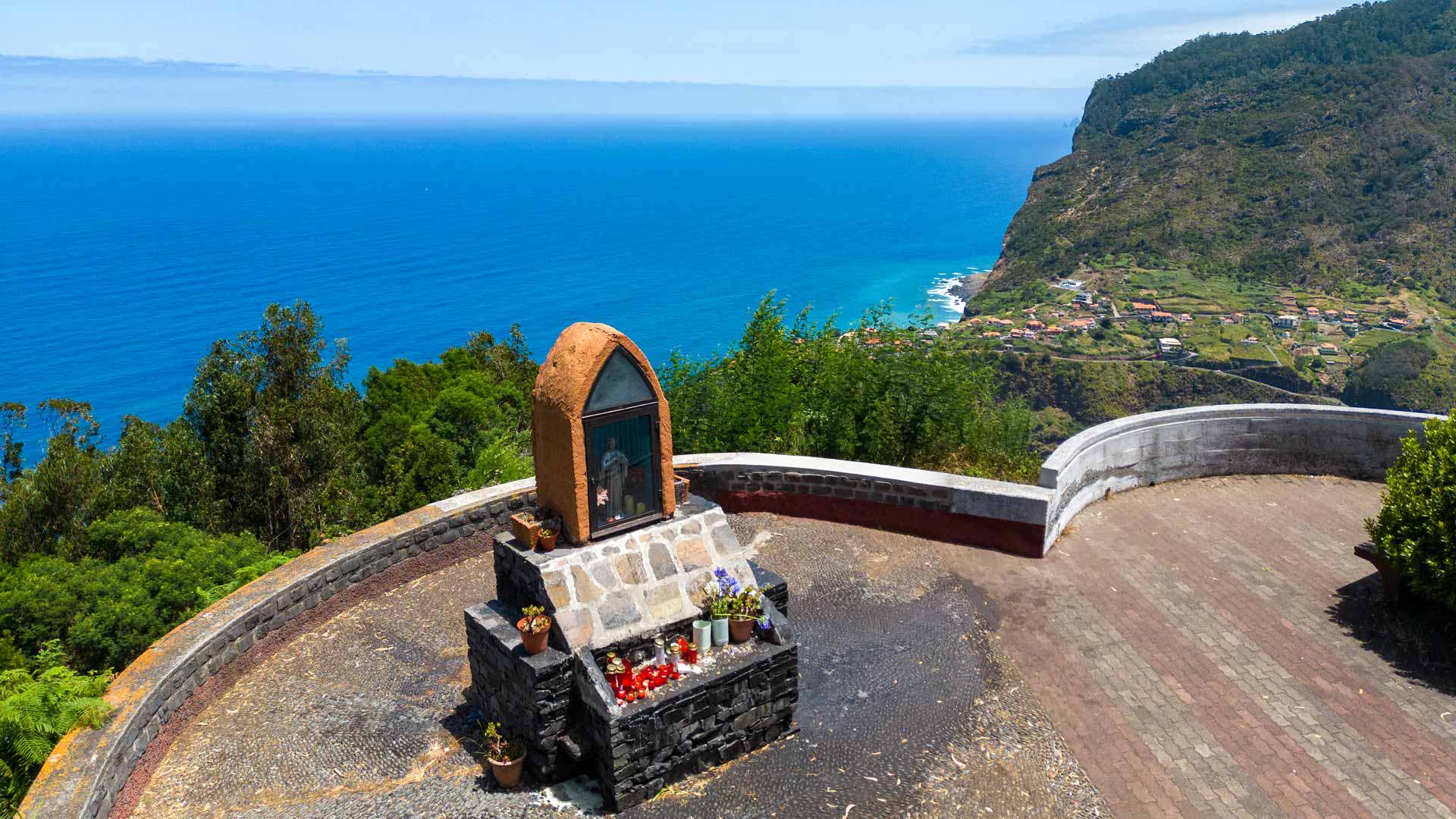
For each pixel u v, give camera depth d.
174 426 20.92
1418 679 7.82
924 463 14.06
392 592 10.02
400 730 7.55
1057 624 8.87
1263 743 7.01
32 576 11.43
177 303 166.50
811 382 16.89
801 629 8.95
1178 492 11.97
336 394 22.66
